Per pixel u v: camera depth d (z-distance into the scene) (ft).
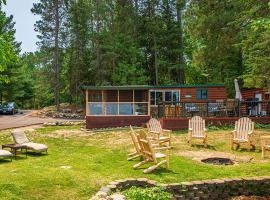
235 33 76.95
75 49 146.92
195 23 88.99
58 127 86.79
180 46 142.00
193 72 156.97
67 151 49.47
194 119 52.65
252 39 63.05
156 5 142.82
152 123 55.36
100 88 82.12
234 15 77.92
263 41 60.95
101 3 146.10
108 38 141.18
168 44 142.10
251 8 62.34
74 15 144.87
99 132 72.79
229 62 104.47
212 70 112.27
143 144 37.06
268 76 64.28
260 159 41.63
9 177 29.40
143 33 145.07
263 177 33.27
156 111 86.63
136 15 144.36
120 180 30.99
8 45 26.81
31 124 94.58
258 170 35.91
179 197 30.42
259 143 51.44
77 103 146.92
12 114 143.33
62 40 148.56
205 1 87.97
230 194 32.27
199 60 89.35
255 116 72.23
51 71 147.02
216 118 71.26
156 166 35.14
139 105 83.92
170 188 30.45
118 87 82.74
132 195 26.37
